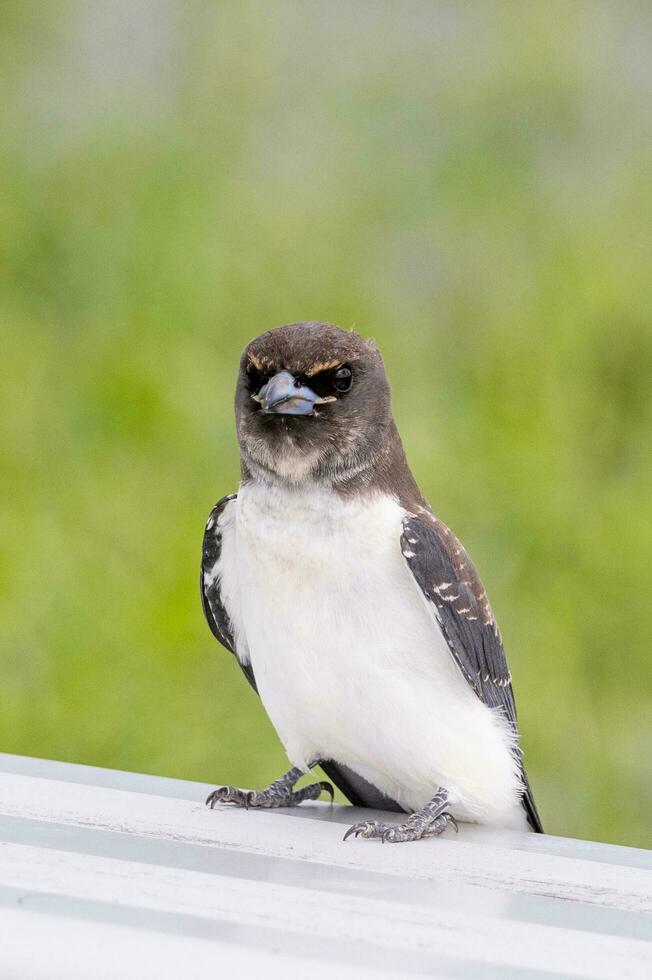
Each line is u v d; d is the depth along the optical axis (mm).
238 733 11570
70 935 4133
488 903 5051
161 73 14039
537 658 12102
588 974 4289
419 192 13523
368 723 6957
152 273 12398
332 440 6980
